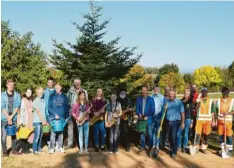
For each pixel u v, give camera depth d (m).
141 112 9.97
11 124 9.15
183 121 9.66
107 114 9.88
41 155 9.51
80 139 9.79
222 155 9.74
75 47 12.68
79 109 9.79
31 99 9.66
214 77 55.16
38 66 15.17
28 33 15.73
